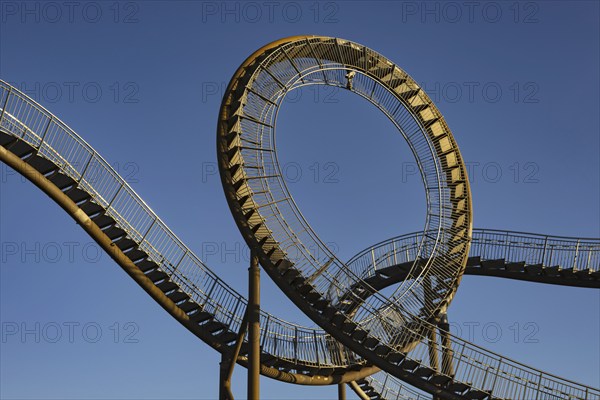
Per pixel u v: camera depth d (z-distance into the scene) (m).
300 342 30.38
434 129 34.91
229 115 28.84
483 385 26.69
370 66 33.88
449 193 34.12
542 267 33.97
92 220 27.28
